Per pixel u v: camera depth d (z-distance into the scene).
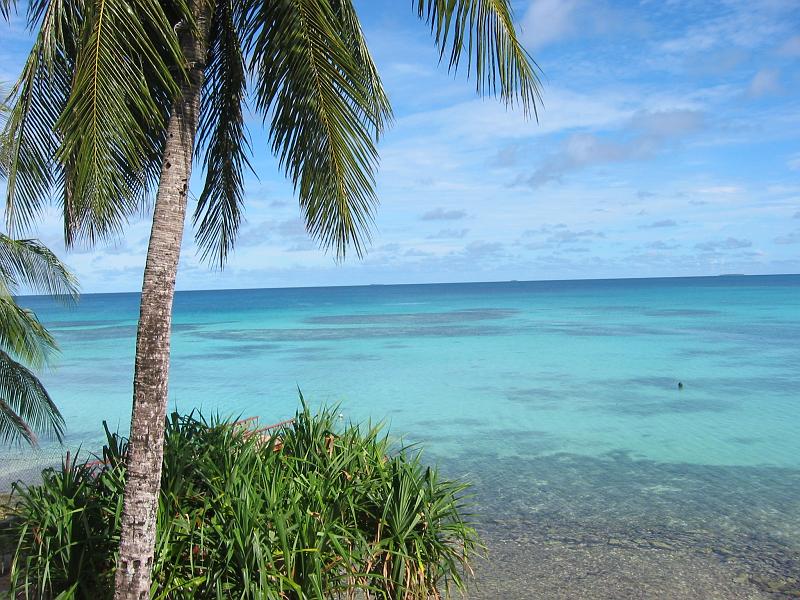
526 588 8.77
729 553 9.85
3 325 10.23
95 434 18.00
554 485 13.35
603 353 35.72
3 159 5.40
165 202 5.00
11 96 4.61
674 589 8.70
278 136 6.07
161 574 5.10
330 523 5.50
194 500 5.81
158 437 4.89
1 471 14.38
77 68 4.61
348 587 5.32
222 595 4.83
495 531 10.85
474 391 24.47
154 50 4.60
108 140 4.52
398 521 5.84
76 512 5.37
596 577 9.10
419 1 5.38
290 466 6.20
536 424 18.97
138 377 4.87
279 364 32.56
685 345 39.12
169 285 4.99
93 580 5.19
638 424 18.84
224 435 6.78
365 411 20.86
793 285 180.88
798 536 10.47
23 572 5.27
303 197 6.20
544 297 132.88
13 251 10.12
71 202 5.62
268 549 4.87
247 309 106.06
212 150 6.92
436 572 6.17
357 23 6.04
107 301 181.88
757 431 17.84
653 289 173.88
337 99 5.61
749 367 29.75
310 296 197.25
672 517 11.41
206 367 31.50
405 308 98.94
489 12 5.08
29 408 11.54
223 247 7.57
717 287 177.62
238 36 6.17
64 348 41.88
